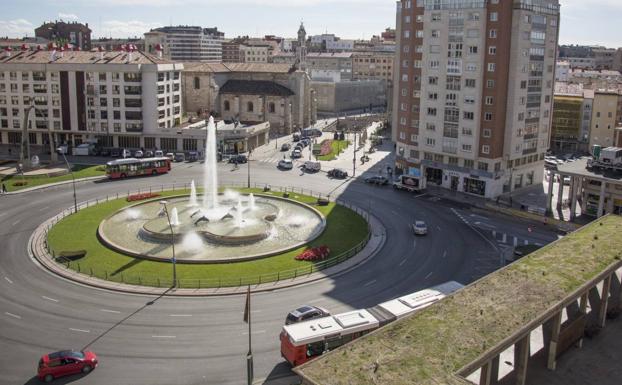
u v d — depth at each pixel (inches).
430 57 4215.1
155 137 5487.2
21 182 4065.0
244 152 5615.2
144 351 1814.7
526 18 3878.0
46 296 2212.1
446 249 2878.9
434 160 4362.7
